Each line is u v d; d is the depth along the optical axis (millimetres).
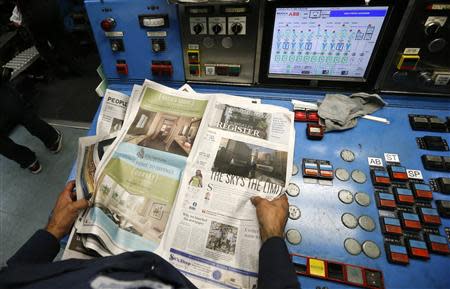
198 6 706
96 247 578
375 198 638
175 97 810
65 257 575
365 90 827
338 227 602
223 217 612
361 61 773
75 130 1792
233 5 693
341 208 626
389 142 739
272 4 679
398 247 565
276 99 866
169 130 747
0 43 1817
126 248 587
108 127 791
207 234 596
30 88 1945
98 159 695
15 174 1595
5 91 1341
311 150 728
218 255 575
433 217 591
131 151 711
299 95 867
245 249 577
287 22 714
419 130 762
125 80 924
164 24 758
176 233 602
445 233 583
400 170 663
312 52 774
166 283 430
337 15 688
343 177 674
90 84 2066
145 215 624
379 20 685
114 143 728
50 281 414
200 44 789
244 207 621
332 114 772
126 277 424
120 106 817
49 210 1444
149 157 699
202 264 569
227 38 765
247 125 751
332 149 729
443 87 780
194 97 809
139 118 776
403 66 744
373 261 560
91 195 632
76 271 426
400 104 818
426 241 574
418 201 625
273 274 473
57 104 1937
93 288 401
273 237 529
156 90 823
